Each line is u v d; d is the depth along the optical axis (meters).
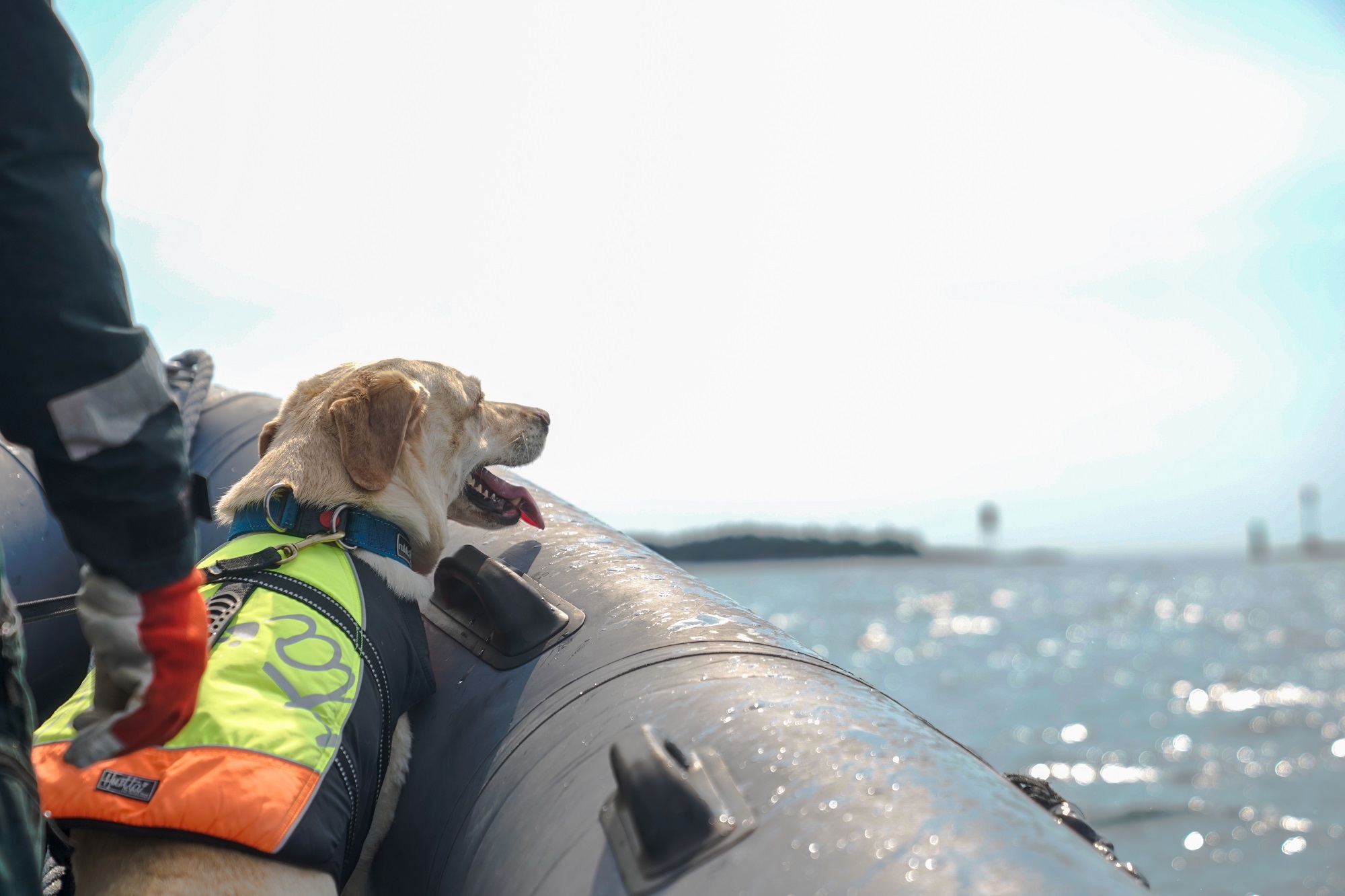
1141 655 21.78
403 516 2.48
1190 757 9.47
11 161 1.19
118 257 1.32
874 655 22.53
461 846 1.99
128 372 1.29
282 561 2.14
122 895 1.59
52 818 1.62
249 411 3.65
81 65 1.28
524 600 2.37
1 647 1.30
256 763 1.69
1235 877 5.74
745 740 1.72
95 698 1.55
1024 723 11.85
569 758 1.91
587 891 1.57
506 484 3.00
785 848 1.46
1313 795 7.77
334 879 1.80
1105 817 7.22
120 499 1.32
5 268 1.20
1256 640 26.27
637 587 2.45
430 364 2.86
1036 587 87.38
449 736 2.24
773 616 41.25
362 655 2.05
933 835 1.42
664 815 1.53
